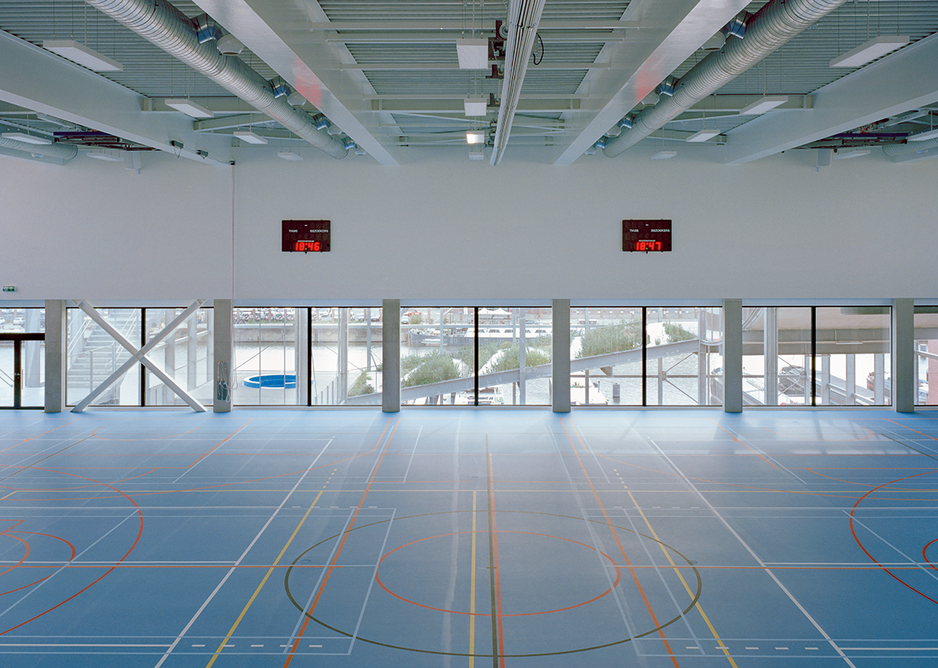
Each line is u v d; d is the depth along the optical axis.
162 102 13.70
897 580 8.12
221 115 15.48
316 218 18.25
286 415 18.52
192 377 19.62
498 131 12.89
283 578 8.21
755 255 18.19
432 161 18.14
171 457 14.00
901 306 18.50
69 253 18.34
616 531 9.73
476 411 19.05
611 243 18.22
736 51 8.52
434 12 8.88
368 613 7.32
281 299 18.58
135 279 18.41
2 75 9.71
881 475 12.52
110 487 11.91
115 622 7.14
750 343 19.47
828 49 10.74
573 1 8.55
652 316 19.31
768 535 9.55
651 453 14.23
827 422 17.44
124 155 17.66
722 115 15.20
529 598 7.66
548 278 18.33
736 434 16.05
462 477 12.48
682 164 18.05
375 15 8.98
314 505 10.92
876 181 18.00
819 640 6.75
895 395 18.77
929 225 18.05
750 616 7.24
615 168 18.08
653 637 6.81
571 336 19.38
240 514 10.48
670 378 19.42
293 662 6.35
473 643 6.69
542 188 18.16
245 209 18.27
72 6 8.77
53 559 8.80
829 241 18.14
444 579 8.16
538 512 10.53
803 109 13.65
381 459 13.80
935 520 10.13
